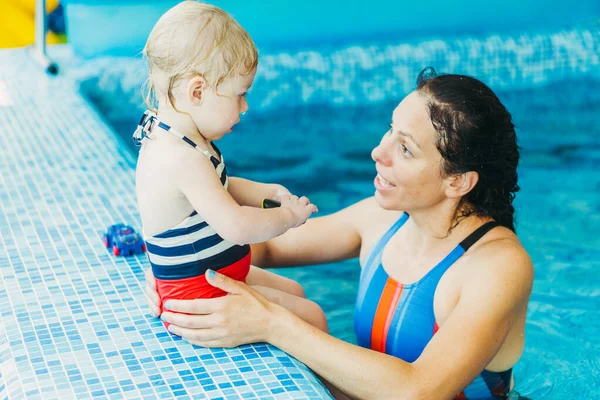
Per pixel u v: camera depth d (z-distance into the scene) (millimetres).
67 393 2049
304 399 2047
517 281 2242
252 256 2771
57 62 5961
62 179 3664
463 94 2215
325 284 3840
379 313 2471
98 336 2322
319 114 5895
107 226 3121
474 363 2148
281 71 5812
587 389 2902
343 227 2822
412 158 2260
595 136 5590
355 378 2123
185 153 2143
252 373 2152
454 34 6387
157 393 2057
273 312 2252
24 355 2215
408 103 2289
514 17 6453
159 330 2363
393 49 6066
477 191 2361
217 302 2242
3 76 5562
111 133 4438
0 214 3232
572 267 3881
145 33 5973
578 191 4738
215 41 2104
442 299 2340
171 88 2143
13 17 7121
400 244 2531
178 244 2223
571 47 6227
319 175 4941
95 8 5953
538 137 5570
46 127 4504
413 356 2406
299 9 6105
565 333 3314
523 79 6160
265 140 5555
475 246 2352
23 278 2672
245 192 2551
